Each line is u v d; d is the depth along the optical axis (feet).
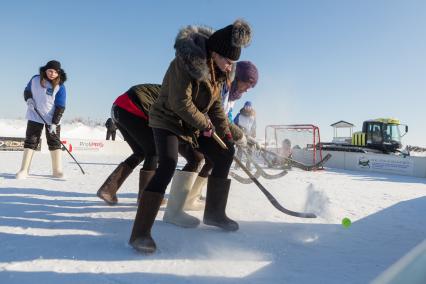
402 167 36.60
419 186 23.77
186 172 9.23
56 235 7.75
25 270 5.79
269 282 5.67
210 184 8.94
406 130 53.52
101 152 48.03
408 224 10.27
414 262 2.79
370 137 53.16
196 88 7.73
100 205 11.13
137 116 10.46
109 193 11.00
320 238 8.43
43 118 16.89
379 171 38.55
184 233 8.41
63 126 86.17
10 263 6.03
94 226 8.59
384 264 6.68
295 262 6.68
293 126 40.73
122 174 11.17
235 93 10.83
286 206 12.17
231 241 7.89
